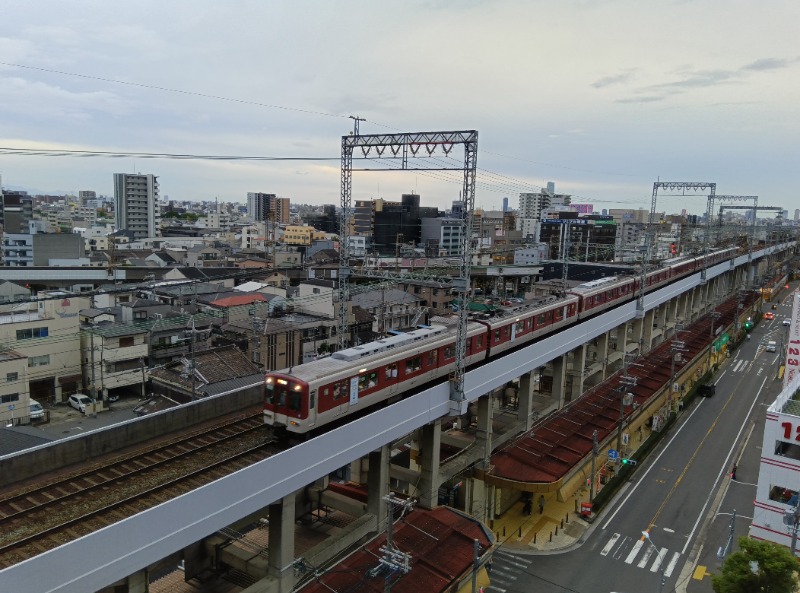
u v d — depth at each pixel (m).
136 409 45.91
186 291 73.12
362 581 22.89
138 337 53.88
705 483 41.53
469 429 43.44
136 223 156.25
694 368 64.38
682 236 123.25
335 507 29.78
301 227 159.50
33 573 14.05
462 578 25.22
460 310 28.86
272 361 55.47
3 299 65.06
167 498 20.34
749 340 86.00
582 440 39.62
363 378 27.06
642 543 34.06
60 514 19.23
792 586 21.83
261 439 26.50
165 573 28.41
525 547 33.56
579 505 37.94
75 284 83.19
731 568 22.91
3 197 136.50
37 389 51.53
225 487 18.66
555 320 45.38
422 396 27.89
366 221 158.00
